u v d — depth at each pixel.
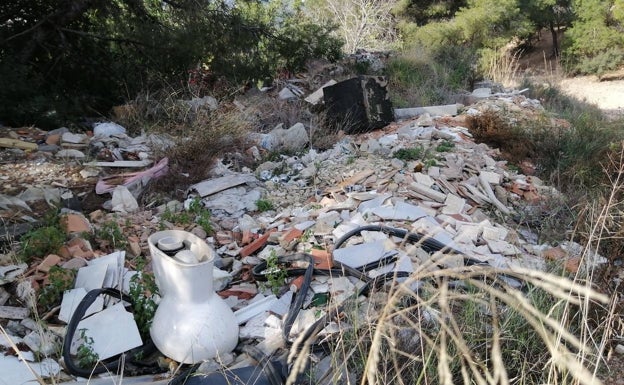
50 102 8.80
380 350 2.96
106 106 10.26
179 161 6.84
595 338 3.64
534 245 5.26
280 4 12.03
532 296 3.62
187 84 10.32
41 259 4.37
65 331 3.55
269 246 4.80
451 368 3.01
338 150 7.59
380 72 12.98
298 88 11.69
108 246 4.78
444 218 5.35
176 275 3.21
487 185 6.36
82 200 5.96
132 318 3.61
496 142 8.16
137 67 10.47
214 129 7.50
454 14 24.61
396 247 4.46
